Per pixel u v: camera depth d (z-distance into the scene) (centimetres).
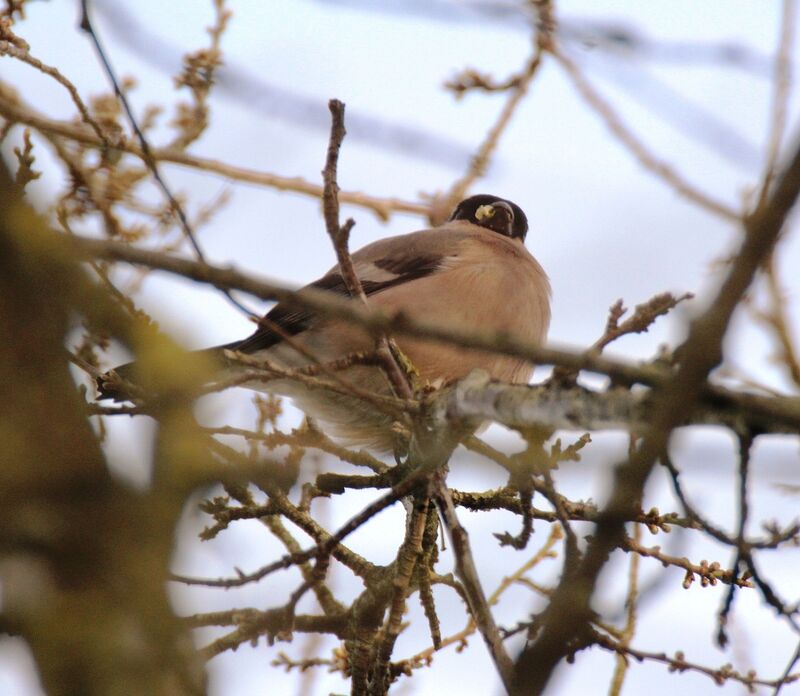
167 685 470
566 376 599
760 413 492
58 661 462
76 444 491
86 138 912
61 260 493
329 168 730
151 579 482
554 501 631
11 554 475
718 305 438
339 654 904
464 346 480
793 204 429
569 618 451
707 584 802
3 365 488
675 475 586
